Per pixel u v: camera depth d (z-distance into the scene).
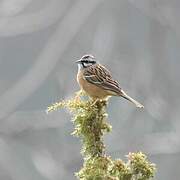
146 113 21.80
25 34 24.33
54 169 22.31
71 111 7.71
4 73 24.50
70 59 21.62
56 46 21.73
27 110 22.89
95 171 7.35
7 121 22.20
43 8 23.52
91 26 22.62
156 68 21.38
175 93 21.69
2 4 21.28
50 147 23.31
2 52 24.48
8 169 24.03
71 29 21.58
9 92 23.42
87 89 10.05
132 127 21.52
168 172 23.36
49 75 22.31
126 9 23.03
